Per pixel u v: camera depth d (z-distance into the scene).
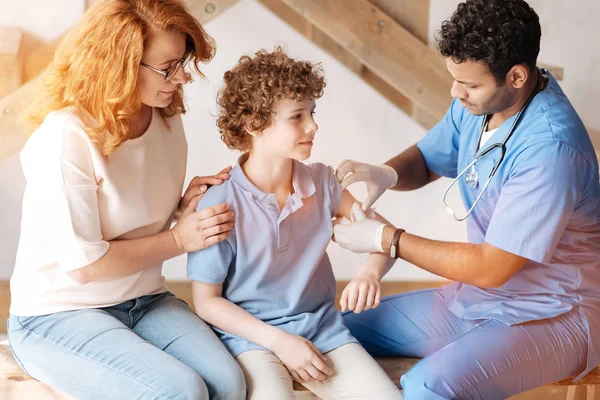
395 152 2.75
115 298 1.68
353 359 1.68
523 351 1.66
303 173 1.77
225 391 1.55
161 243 1.64
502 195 1.67
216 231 1.64
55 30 2.52
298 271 1.75
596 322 1.75
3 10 2.48
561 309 1.73
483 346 1.65
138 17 1.54
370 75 2.69
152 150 1.69
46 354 1.61
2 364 1.75
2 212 2.57
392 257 1.74
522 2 1.60
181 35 1.59
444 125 2.02
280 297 1.75
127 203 1.64
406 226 2.82
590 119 2.72
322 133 2.72
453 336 1.88
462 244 1.68
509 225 1.63
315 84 1.65
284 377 1.63
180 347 1.65
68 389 1.59
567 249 1.75
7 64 2.46
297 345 1.63
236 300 1.74
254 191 1.72
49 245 1.62
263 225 1.70
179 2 1.61
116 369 1.54
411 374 1.62
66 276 1.65
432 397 1.57
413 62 2.61
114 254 1.60
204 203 1.72
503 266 1.64
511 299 1.78
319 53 2.66
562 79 2.69
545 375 1.70
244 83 1.65
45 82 1.63
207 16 2.51
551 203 1.60
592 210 1.72
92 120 1.60
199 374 1.58
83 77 1.56
